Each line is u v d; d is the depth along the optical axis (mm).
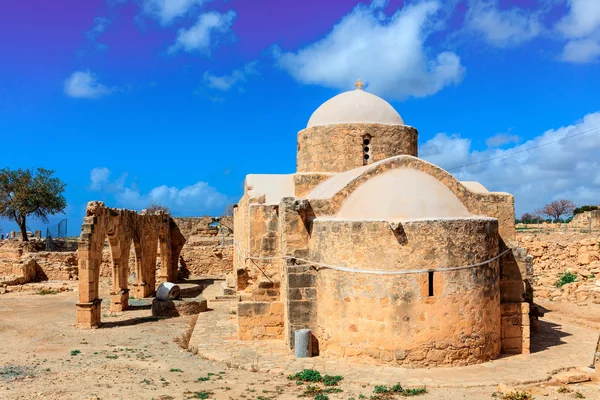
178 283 35750
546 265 28656
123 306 23875
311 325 14312
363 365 12930
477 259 13320
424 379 11750
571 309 21062
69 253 34812
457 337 12891
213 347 15109
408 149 18125
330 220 13773
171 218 38219
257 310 15984
